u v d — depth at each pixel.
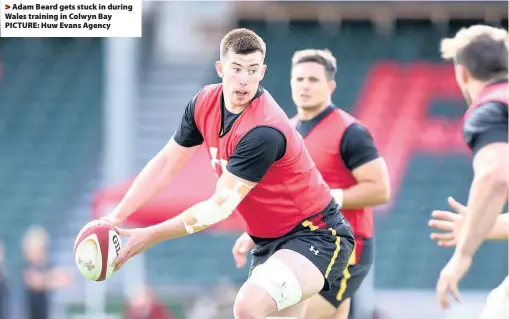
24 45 81.81
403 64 77.94
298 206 18.66
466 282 61.88
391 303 49.34
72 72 79.50
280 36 80.25
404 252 64.38
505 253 63.00
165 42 82.12
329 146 23.08
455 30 79.25
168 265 63.25
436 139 71.25
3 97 77.50
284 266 18.34
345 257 19.28
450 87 75.50
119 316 49.31
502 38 16.83
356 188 22.75
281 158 18.00
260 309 17.89
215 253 63.94
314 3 78.38
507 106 15.81
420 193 67.88
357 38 79.81
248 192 18.25
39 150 72.94
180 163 19.66
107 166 68.88
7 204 68.62
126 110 66.75
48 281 46.72
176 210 37.00
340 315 23.31
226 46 17.56
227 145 18.00
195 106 18.80
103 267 17.66
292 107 73.31
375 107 74.06
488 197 15.27
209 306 44.56
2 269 46.56
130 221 37.22
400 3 77.00
